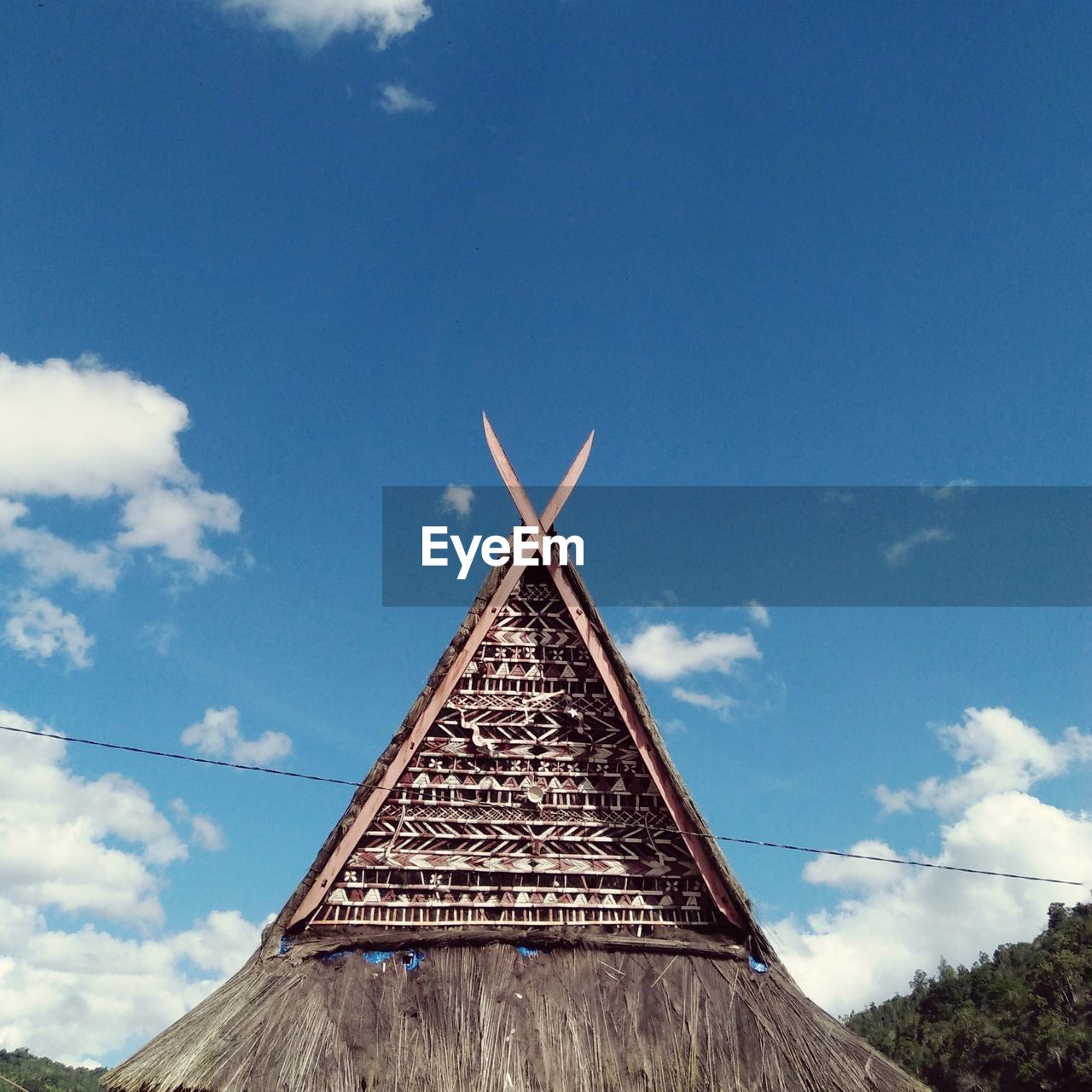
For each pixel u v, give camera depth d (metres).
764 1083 12.13
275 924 13.36
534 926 13.62
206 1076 11.70
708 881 13.99
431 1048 12.15
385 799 13.99
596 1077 12.02
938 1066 72.31
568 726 14.70
